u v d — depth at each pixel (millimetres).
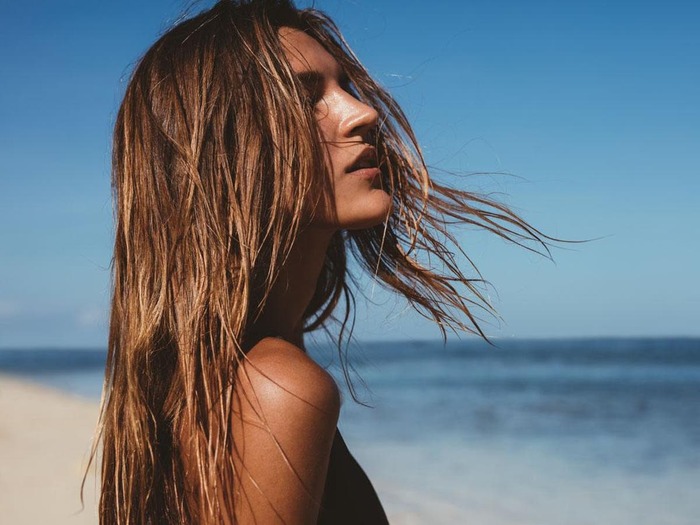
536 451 14742
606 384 36281
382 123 1384
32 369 58312
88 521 6293
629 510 9656
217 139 1102
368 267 1458
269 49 1144
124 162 1174
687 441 16516
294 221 1091
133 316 1115
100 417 1178
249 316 1121
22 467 8984
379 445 15102
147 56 1228
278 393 939
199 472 975
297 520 923
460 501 9406
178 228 1088
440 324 1423
